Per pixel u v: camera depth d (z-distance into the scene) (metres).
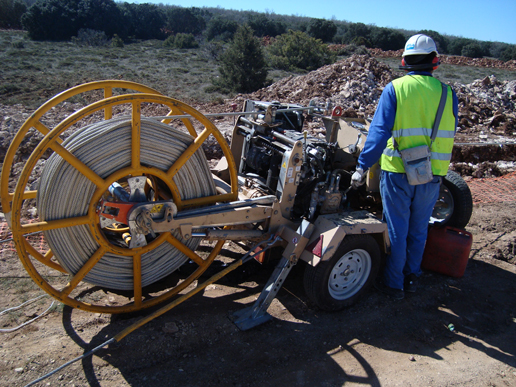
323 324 3.61
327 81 13.88
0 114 9.32
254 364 3.04
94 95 14.04
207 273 4.18
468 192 4.68
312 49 27.34
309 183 4.03
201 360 3.02
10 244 4.34
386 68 15.61
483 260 4.95
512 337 3.66
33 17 36.06
